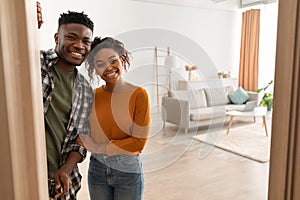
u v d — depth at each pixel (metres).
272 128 0.40
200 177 2.60
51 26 4.40
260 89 6.16
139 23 5.41
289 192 0.39
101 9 4.94
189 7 5.99
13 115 0.33
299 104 0.37
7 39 0.32
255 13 6.37
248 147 3.50
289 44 0.36
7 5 0.32
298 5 0.35
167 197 2.22
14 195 0.34
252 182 2.52
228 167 2.86
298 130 0.37
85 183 2.44
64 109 0.94
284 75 0.37
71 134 0.93
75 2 4.62
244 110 4.39
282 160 0.39
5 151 0.33
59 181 0.88
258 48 6.43
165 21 5.73
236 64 6.95
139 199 1.02
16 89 0.33
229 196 2.26
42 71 0.89
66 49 0.89
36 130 0.36
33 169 0.36
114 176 0.98
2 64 0.32
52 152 0.92
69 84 0.95
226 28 6.66
